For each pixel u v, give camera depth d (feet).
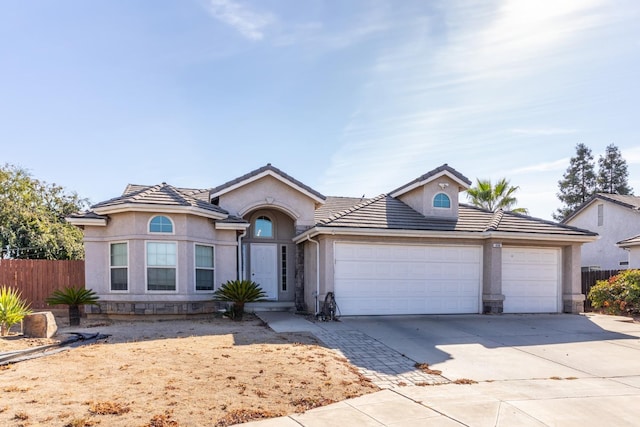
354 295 50.98
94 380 22.99
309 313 55.11
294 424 18.78
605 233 94.68
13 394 20.48
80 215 50.88
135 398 20.44
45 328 35.19
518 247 56.49
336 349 33.73
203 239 52.95
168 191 53.11
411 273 52.95
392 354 32.96
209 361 27.50
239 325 44.91
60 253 86.12
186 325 44.75
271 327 42.88
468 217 59.88
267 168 59.11
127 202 48.57
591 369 30.19
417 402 22.20
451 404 22.00
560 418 20.48
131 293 49.01
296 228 60.75
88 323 46.52
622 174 153.79
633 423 20.10
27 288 54.60
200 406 19.98
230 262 55.62
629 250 80.18
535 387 25.58
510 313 55.16
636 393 24.63
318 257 52.65
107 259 50.96
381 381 26.14
